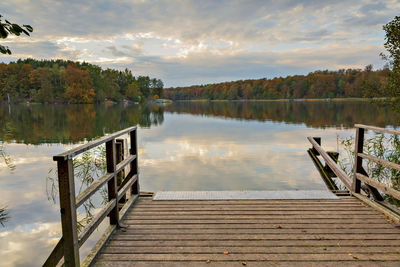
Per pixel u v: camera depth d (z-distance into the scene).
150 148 11.05
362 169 4.18
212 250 2.61
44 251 3.49
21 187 6.10
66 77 83.06
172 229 3.08
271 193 4.30
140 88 123.31
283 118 25.77
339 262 2.38
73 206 2.03
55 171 7.53
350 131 15.66
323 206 3.78
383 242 2.74
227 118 27.55
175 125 21.09
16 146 11.76
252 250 2.60
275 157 9.14
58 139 13.73
